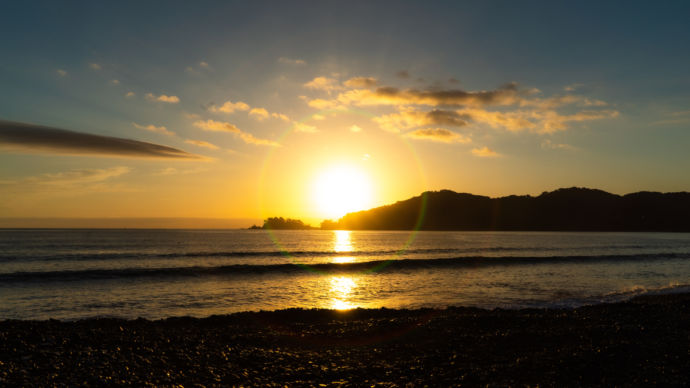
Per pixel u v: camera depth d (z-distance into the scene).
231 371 10.57
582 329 15.20
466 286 31.62
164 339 13.06
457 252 78.88
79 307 22.70
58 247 81.06
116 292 27.80
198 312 21.86
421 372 10.70
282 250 82.56
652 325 16.06
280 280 35.00
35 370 9.38
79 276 34.72
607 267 46.56
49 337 12.02
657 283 33.69
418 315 19.59
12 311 21.53
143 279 34.19
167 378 9.70
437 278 36.78
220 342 13.39
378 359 12.05
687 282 34.38
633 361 11.03
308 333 15.49
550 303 24.36
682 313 18.83
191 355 11.63
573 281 34.66
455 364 11.38
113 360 10.59
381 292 28.88
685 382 9.38
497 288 30.64
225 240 132.62
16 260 52.59
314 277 37.09
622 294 27.67
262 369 10.88
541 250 85.50
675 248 94.75
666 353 11.82
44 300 24.70
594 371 10.23
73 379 9.10
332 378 10.28
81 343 11.83
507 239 159.50
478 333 15.11
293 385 9.70
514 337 14.26
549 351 12.30
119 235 165.50
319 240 154.12
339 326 16.86
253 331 15.56
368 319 18.59
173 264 49.03
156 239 126.56
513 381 9.67
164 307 23.03
